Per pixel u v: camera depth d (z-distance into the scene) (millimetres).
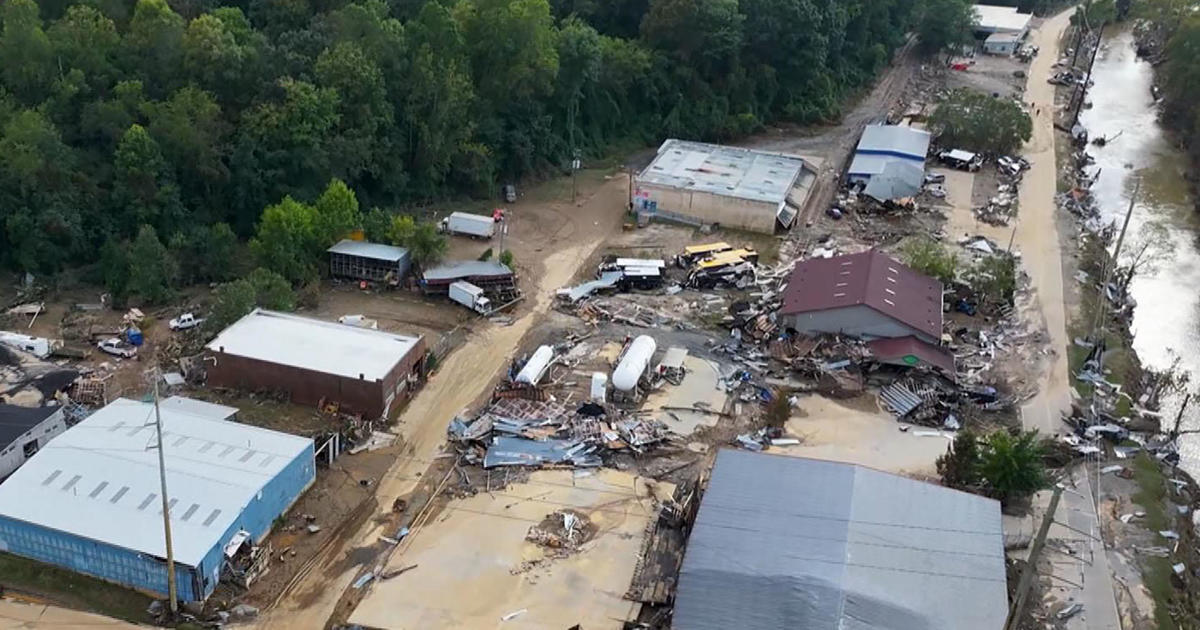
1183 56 135875
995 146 118000
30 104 82875
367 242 84750
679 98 125250
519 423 63469
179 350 70000
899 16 159125
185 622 47406
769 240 95125
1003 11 181750
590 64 110750
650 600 49781
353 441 61719
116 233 81000
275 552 52281
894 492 52938
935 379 70250
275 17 101250
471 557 52562
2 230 77750
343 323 74062
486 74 105625
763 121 132125
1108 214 108500
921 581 46938
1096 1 191375
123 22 92000
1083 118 143125
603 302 81375
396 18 104688
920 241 89938
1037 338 77438
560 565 52219
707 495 52406
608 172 114312
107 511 49781
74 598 48562
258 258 79875
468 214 95500
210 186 86125
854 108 140500
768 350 73812
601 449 61688
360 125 93125
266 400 64812
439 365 71062
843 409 67062
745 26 129750
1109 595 51344
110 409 57906
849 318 73312
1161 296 90625
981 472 57438
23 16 81125
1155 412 70875
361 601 49312
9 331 71375
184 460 53625
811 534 49406
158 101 85875
